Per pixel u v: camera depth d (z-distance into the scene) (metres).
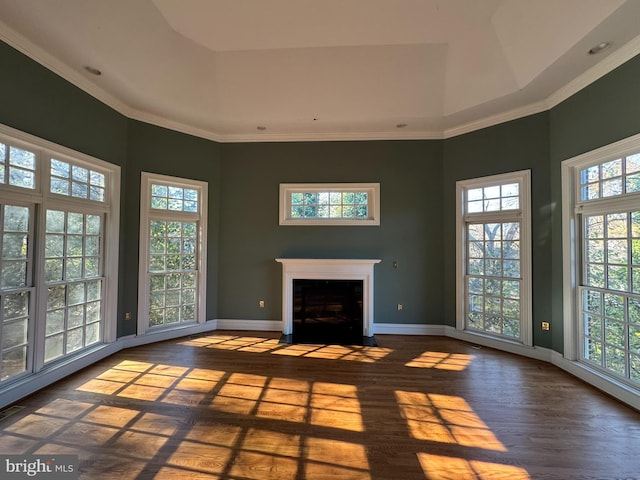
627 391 2.56
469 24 2.90
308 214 4.75
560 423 2.28
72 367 3.06
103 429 2.15
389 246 4.57
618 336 2.80
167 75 3.42
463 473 1.78
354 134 4.58
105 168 3.52
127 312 3.87
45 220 2.85
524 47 2.91
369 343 4.08
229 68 3.54
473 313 4.24
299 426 2.22
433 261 4.52
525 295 3.68
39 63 2.74
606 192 2.90
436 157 4.52
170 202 4.27
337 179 4.62
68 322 3.14
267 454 1.93
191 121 4.21
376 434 2.14
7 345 2.56
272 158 4.68
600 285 3.00
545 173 3.55
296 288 4.51
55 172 2.98
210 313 4.62
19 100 2.58
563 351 3.32
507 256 3.91
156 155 4.09
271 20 2.87
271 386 2.83
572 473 1.78
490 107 3.71
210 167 4.60
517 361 3.49
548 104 3.51
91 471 1.75
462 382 2.96
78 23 2.55
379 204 4.57
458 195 4.33
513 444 2.04
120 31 2.80
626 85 2.63
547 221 3.54
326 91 3.74
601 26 2.35
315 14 2.77
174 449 1.95
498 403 2.57
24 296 2.70
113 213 3.64
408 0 2.61
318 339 4.22
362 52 3.35
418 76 3.57
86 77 3.17
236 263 4.69
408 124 4.28
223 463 1.84
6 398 2.43
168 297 4.27
